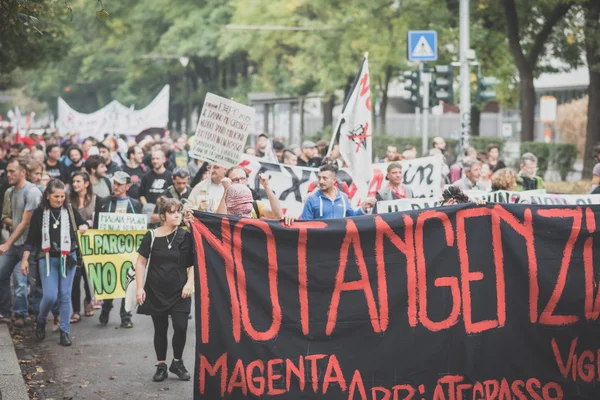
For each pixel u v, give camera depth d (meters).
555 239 9.27
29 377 11.50
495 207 9.27
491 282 9.25
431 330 9.20
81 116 44.41
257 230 9.16
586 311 9.27
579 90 72.31
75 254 13.53
